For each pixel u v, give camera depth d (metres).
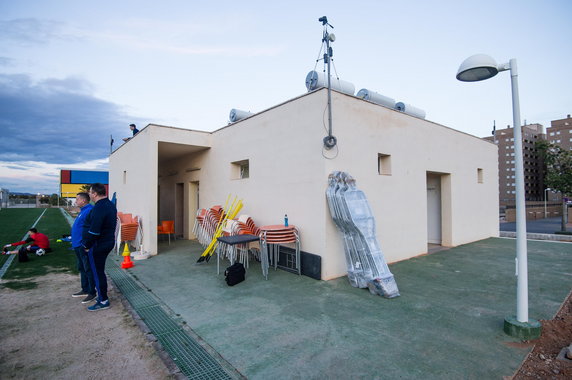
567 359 2.68
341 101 5.50
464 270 5.94
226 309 3.94
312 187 5.39
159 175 12.50
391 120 6.69
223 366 2.66
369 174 6.06
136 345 3.03
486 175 10.54
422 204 7.50
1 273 5.72
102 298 3.97
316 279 5.23
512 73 3.28
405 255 6.92
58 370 2.60
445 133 8.51
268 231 5.39
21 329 3.39
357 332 3.29
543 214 26.98
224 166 8.02
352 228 4.83
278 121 6.21
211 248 6.69
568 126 51.47
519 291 3.23
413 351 2.88
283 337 3.17
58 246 8.66
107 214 3.94
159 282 5.15
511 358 2.75
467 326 3.43
